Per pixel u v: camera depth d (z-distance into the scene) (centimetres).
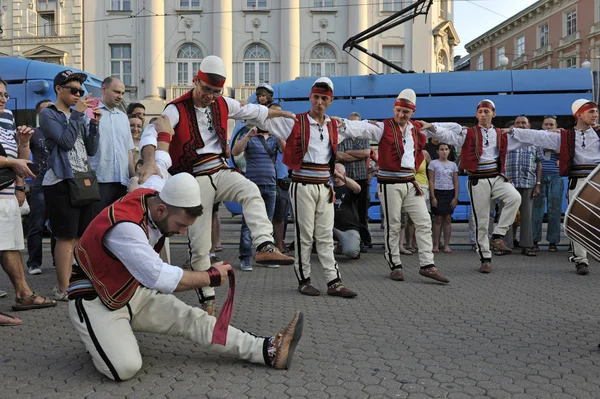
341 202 855
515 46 4331
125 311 350
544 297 589
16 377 353
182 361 382
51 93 1173
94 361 343
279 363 363
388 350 405
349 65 2953
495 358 387
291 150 579
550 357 389
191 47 3003
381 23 1417
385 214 690
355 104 1338
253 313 520
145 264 325
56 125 530
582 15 3600
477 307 542
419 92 1323
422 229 675
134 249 325
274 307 545
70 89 544
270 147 793
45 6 2989
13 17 2961
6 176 494
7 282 671
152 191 352
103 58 2972
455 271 761
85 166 555
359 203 933
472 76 1312
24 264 838
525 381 344
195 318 367
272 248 428
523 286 651
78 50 2961
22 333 454
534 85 1291
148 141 421
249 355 368
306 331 456
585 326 470
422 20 2938
